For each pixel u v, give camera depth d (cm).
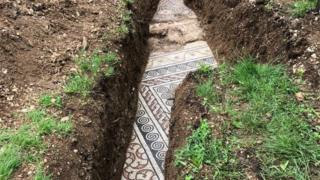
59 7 285
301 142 194
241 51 299
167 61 326
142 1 365
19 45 239
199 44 346
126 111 259
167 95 290
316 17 273
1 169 169
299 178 180
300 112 212
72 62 246
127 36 290
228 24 326
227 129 208
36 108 207
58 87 225
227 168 189
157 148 249
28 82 223
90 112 215
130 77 282
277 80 235
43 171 174
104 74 244
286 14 280
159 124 266
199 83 250
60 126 197
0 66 222
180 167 198
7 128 193
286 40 264
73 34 270
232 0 331
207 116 219
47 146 187
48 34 261
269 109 217
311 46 250
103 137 214
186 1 407
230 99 229
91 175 191
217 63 319
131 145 251
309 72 237
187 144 205
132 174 233
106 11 303
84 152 196
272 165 187
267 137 202
